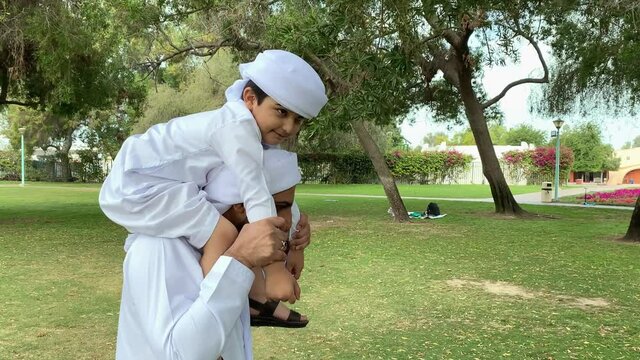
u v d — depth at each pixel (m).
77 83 12.88
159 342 1.31
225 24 12.88
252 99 1.46
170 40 14.38
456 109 20.81
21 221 14.06
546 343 4.65
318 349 4.48
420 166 43.81
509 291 6.59
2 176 45.97
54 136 42.78
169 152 1.43
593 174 60.62
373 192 29.45
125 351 1.40
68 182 43.31
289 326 1.66
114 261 8.43
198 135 1.44
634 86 16.28
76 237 11.06
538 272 7.74
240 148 1.38
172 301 1.36
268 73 1.42
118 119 38.12
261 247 1.35
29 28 10.88
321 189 32.72
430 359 4.25
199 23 13.87
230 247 1.39
